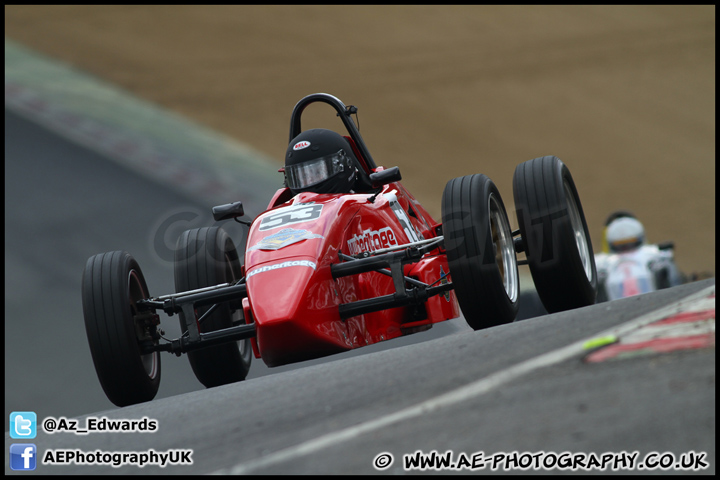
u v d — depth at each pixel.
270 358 16.86
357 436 9.51
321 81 113.94
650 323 11.93
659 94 124.50
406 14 142.88
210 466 9.70
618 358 10.43
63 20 118.75
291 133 24.02
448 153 98.00
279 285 16.70
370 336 18.56
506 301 17.50
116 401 18.66
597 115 115.44
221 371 21.95
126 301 18.17
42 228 56.38
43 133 72.81
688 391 8.62
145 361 19.02
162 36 119.94
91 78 101.19
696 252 77.19
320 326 16.62
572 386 9.69
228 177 68.62
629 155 103.56
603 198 91.00
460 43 134.25
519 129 107.94
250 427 11.27
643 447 7.68
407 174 91.12
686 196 91.81
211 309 21.03
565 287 18.91
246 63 115.88
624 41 142.62
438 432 9.06
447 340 15.28
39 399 34.97
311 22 134.62
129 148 71.94
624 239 31.36
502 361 11.77
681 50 140.25
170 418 13.30
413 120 105.88
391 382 12.06
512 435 8.54
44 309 45.00
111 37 116.19
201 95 102.50
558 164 19.30
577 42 140.62
